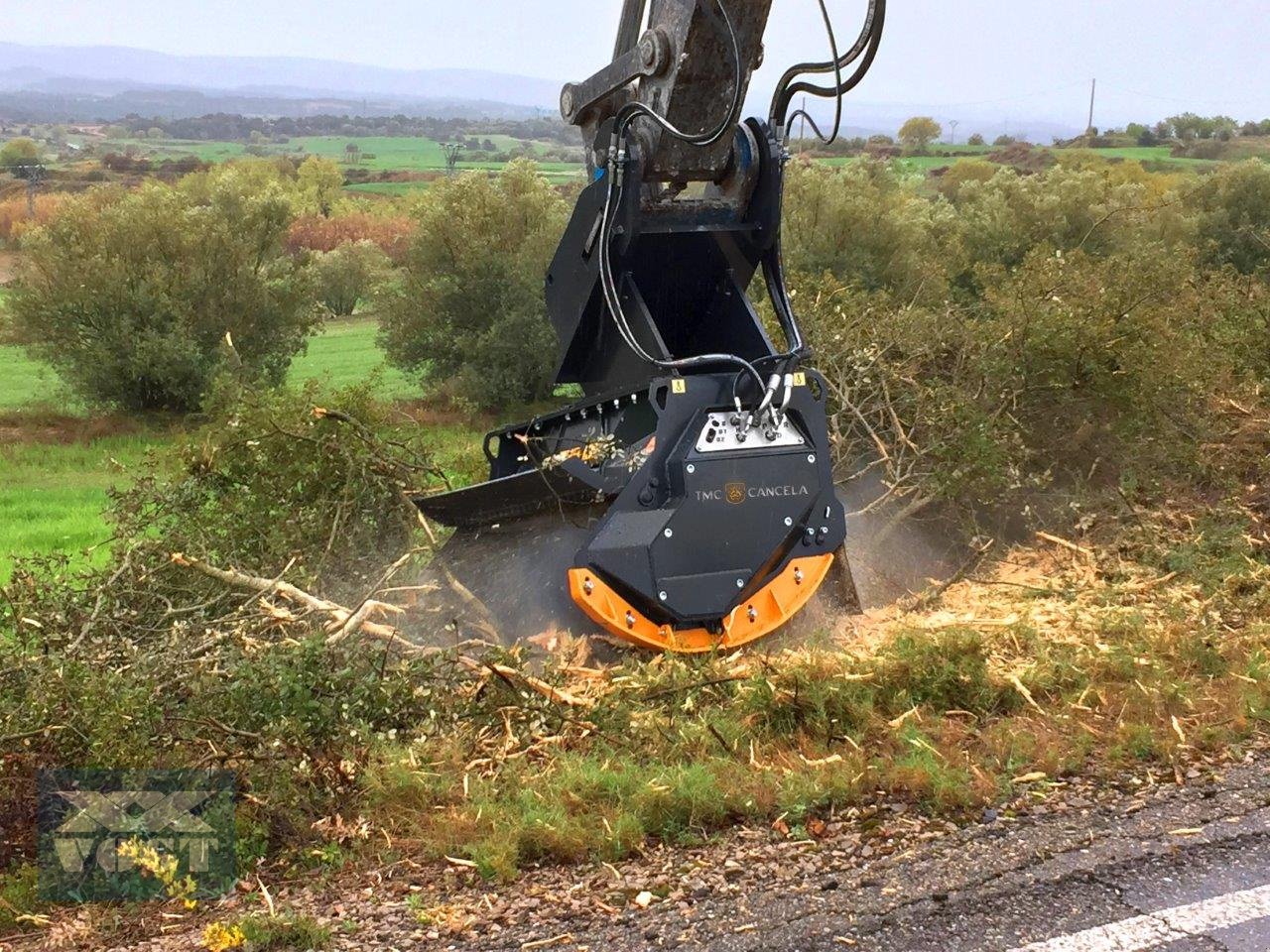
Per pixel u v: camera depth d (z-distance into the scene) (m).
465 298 30.44
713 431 6.01
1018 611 6.57
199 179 41.00
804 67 6.00
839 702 5.16
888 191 33.41
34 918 4.08
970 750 4.83
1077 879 3.81
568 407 7.13
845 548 7.69
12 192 93.75
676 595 5.86
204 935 3.74
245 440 7.55
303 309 32.03
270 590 6.22
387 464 7.74
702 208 6.39
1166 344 8.65
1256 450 8.33
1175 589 6.85
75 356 29.84
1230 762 4.67
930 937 3.50
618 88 6.27
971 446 7.88
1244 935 3.47
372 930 3.76
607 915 3.74
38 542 13.94
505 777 4.81
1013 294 9.02
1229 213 38.38
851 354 8.71
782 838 4.22
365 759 4.91
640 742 5.07
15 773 4.82
